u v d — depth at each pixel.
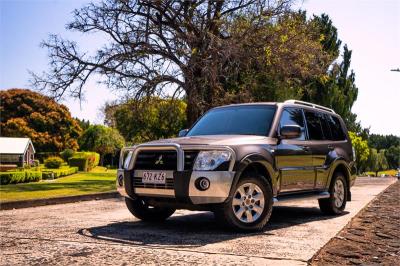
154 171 5.74
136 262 3.99
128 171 6.00
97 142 82.00
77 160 57.38
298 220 7.10
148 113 23.23
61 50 21.17
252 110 7.09
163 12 21.28
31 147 70.25
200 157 5.49
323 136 7.87
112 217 7.28
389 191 14.89
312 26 23.23
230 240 5.12
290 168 6.62
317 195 7.23
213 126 7.09
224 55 19.58
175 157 5.62
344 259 4.38
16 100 76.25
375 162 103.00
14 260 4.09
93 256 4.23
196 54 19.69
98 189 15.28
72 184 19.45
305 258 4.19
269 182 6.20
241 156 5.68
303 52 21.66
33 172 28.00
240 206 5.71
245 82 22.16
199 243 4.91
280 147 6.50
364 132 66.12
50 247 4.65
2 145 64.88
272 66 21.48
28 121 76.06
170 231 5.79
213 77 19.50
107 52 20.83
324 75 23.69
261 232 5.77
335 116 8.68
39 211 8.27
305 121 7.51
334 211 7.77
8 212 8.09
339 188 7.98
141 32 20.70
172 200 5.66
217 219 5.63
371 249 4.90
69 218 7.14
